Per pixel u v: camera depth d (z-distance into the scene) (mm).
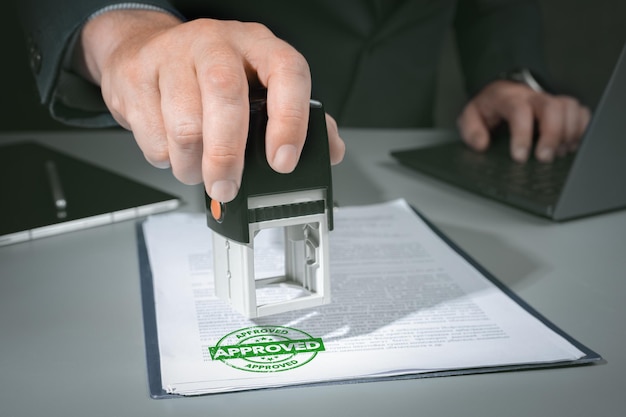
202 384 435
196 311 540
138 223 752
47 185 846
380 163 991
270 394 429
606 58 1152
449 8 1270
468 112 1072
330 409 413
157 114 502
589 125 729
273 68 457
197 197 848
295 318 528
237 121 429
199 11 1091
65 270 642
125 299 580
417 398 425
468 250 685
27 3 747
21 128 1743
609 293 586
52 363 477
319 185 462
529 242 706
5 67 1698
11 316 550
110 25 652
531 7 1212
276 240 685
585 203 764
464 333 501
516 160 948
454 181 884
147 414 412
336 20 1204
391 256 650
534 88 1104
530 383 442
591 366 464
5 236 695
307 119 448
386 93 1303
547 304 564
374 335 500
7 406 425
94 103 755
